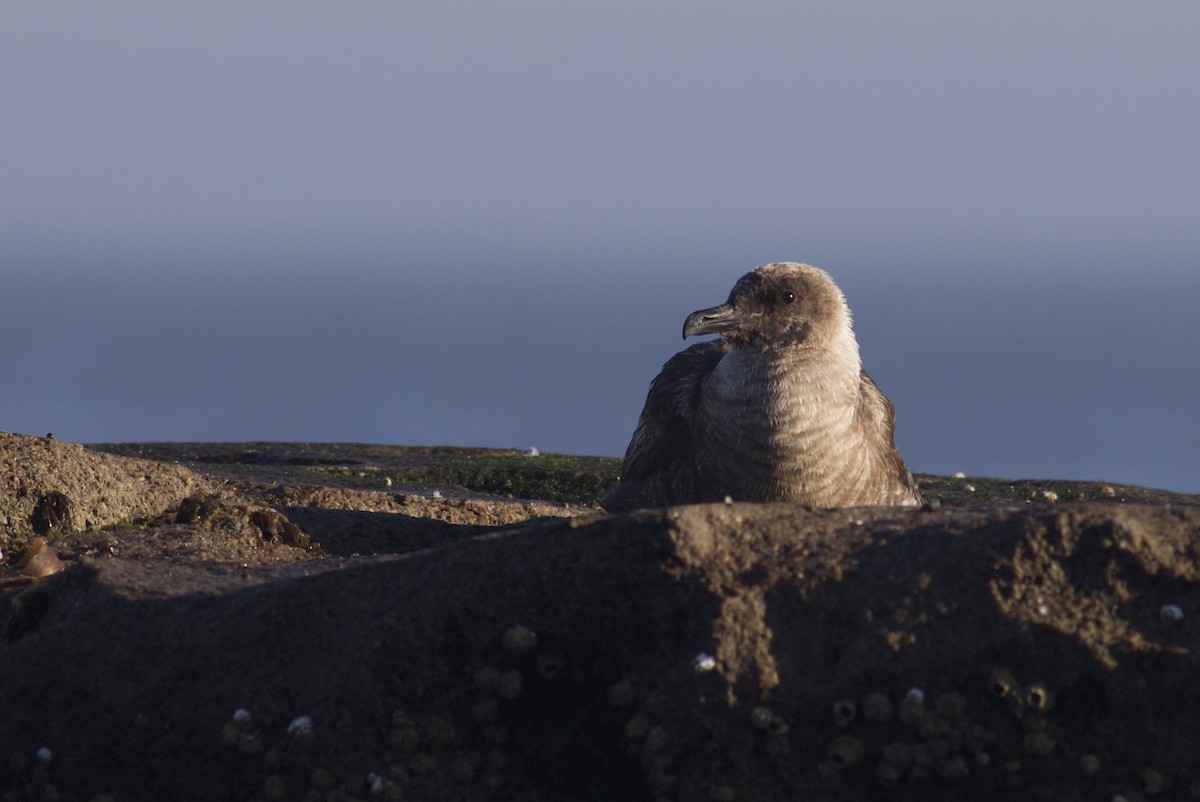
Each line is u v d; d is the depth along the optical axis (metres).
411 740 9.73
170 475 15.42
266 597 10.11
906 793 9.21
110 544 13.00
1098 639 8.95
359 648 9.77
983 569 9.18
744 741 9.21
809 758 9.21
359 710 9.77
